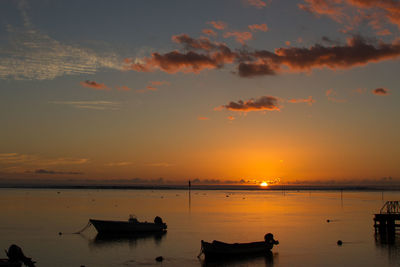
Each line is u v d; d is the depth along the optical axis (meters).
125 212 108.75
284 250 49.75
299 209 126.81
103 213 104.44
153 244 53.88
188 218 92.38
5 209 116.81
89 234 63.28
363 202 181.50
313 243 54.97
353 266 41.38
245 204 158.12
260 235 62.94
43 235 62.12
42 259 44.28
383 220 60.38
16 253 35.31
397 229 67.75
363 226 76.06
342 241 56.69
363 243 55.00
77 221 82.75
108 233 62.84
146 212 109.56
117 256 45.91
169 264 41.97
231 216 98.19
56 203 151.38
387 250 49.72
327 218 93.38
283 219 90.25
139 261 43.31
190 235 62.62
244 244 46.59
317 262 43.16
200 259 44.41
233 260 44.03
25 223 78.50
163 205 145.75
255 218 92.69
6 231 66.50
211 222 82.94
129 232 63.16
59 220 84.75
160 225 66.44
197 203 164.00
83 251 48.84
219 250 44.72
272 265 41.84
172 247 51.59
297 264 42.25
